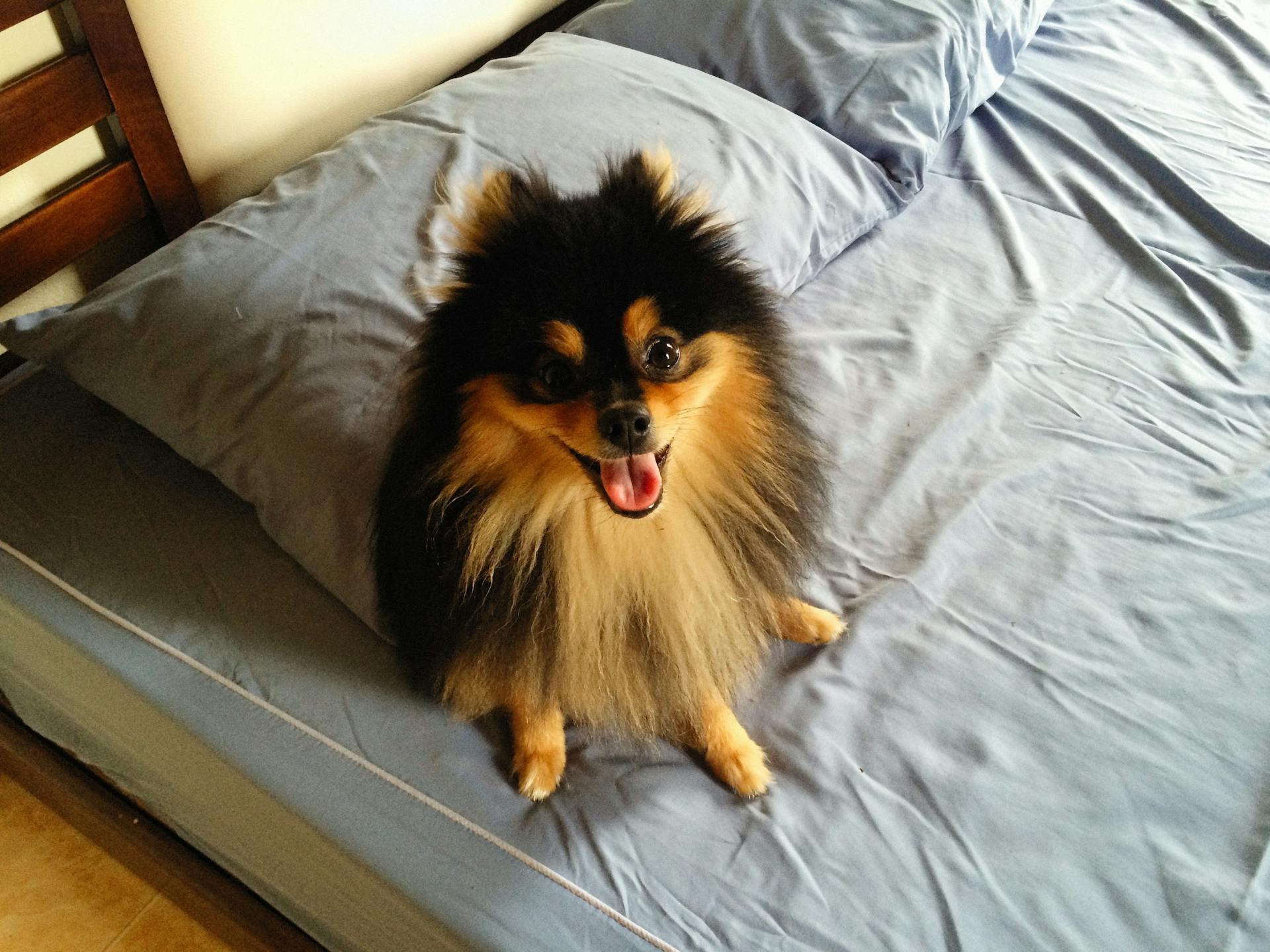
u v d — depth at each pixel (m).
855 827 1.05
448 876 0.98
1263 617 1.26
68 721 1.36
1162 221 1.96
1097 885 0.99
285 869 1.15
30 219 1.36
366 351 1.27
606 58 1.74
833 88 1.86
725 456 1.06
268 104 1.66
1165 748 1.12
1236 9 2.66
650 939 0.94
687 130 1.61
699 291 0.96
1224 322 1.74
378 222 1.38
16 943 1.47
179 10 1.45
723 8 1.91
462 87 1.62
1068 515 1.41
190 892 1.40
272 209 1.39
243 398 1.25
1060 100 2.29
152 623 1.21
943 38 1.97
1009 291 1.82
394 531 1.03
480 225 0.96
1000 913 0.97
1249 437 1.53
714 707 1.12
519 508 1.01
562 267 0.91
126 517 1.32
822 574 1.36
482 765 1.10
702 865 1.01
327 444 1.21
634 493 0.96
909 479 1.47
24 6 1.24
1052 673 1.20
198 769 1.13
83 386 1.33
